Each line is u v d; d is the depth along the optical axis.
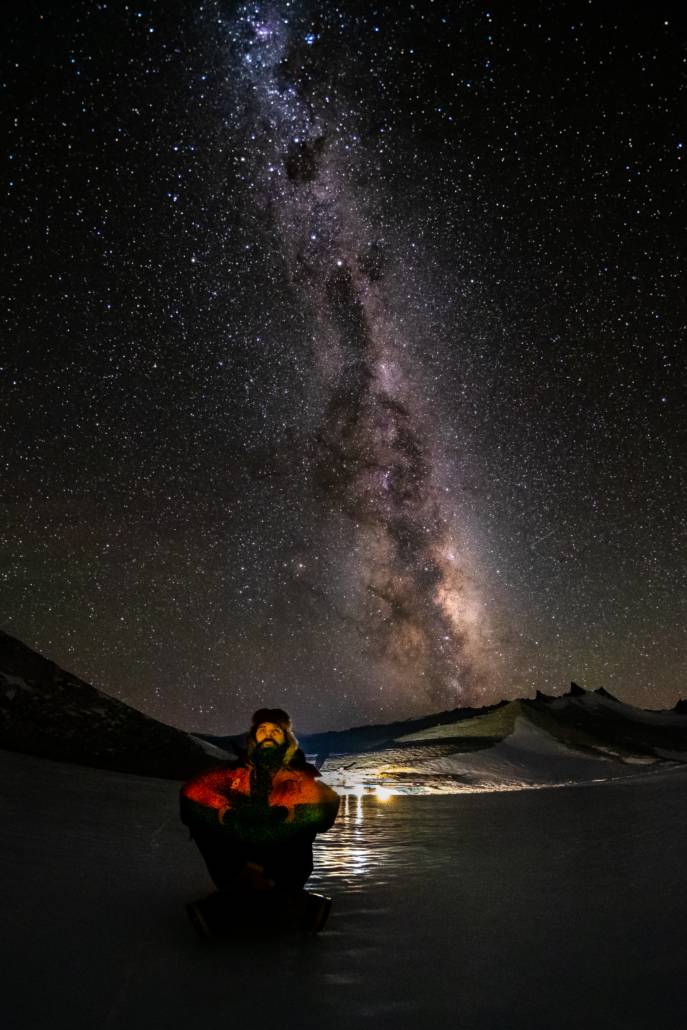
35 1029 2.37
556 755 31.69
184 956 3.16
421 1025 2.41
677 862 4.96
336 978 2.88
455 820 8.00
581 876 4.82
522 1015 2.48
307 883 4.82
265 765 3.69
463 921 3.79
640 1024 2.37
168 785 10.67
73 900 4.07
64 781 9.02
